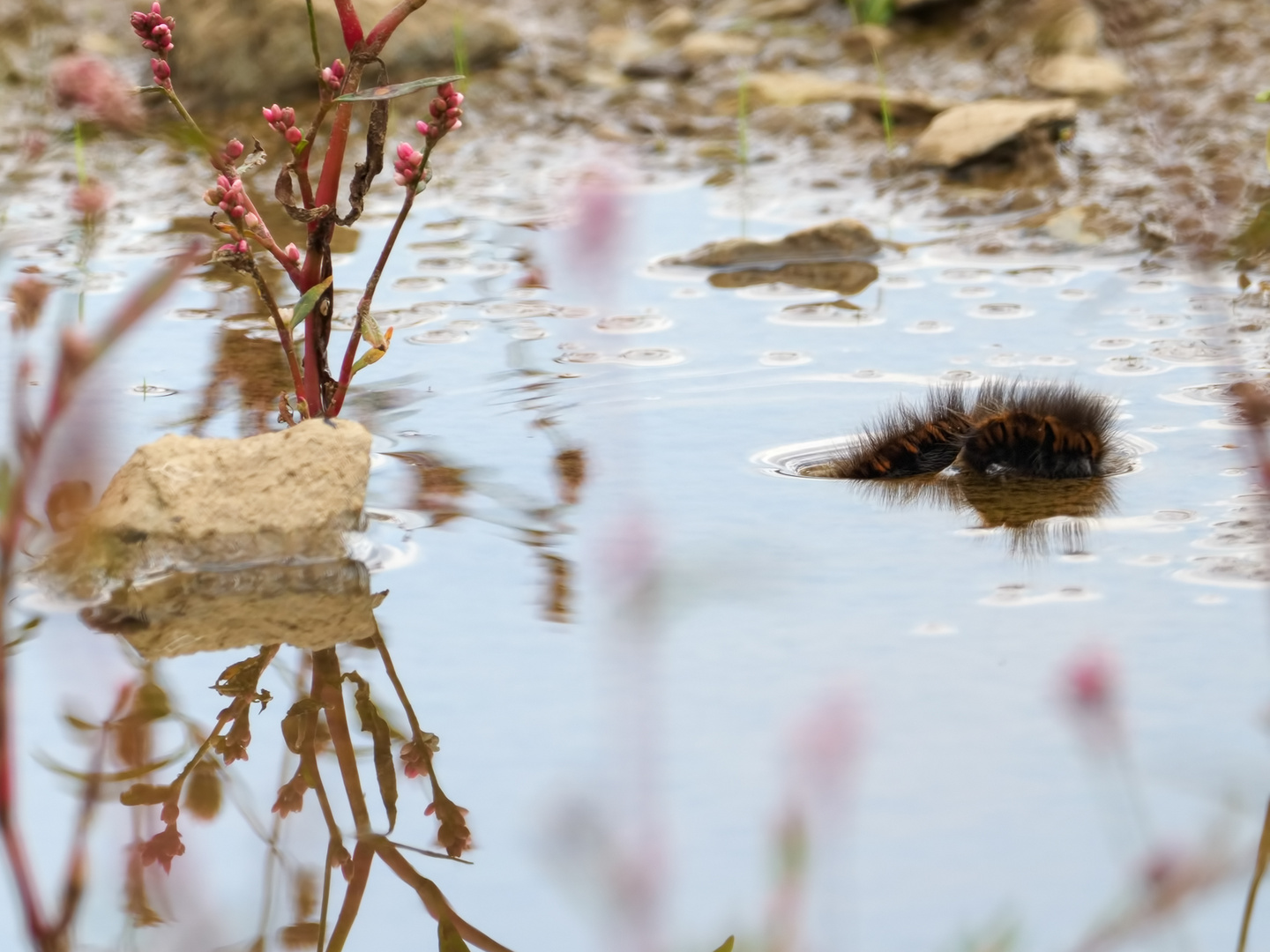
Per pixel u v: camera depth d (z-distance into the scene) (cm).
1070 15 1501
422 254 1144
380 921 437
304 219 676
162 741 534
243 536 660
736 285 1074
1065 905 421
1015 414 741
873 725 512
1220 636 568
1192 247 863
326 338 709
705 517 695
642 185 1320
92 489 715
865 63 1545
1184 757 490
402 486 736
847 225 1129
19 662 586
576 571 643
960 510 702
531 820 474
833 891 429
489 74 1545
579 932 427
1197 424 797
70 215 1232
